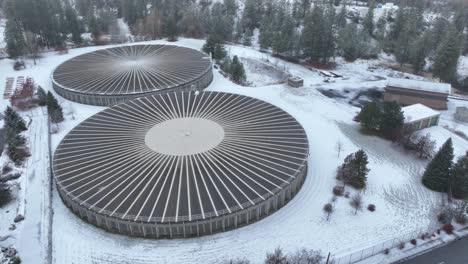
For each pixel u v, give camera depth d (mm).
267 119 68062
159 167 54188
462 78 104375
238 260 43656
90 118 70062
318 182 57750
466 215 51594
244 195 49031
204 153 57125
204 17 143375
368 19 146875
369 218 50719
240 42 139250
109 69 93688
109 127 66188
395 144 68500
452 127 76688
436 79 105625
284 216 50812
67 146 61062
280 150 58531
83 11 165000
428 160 63688
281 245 46031
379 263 44188
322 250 45562
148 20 137625
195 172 53031
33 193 55000
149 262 43656
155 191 49781
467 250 46344
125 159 56375
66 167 55625
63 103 84625
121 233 47750
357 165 55344
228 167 54156
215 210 46500
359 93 92688
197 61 100188
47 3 124312
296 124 66500
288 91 92562
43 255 44312
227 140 60688
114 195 49406
